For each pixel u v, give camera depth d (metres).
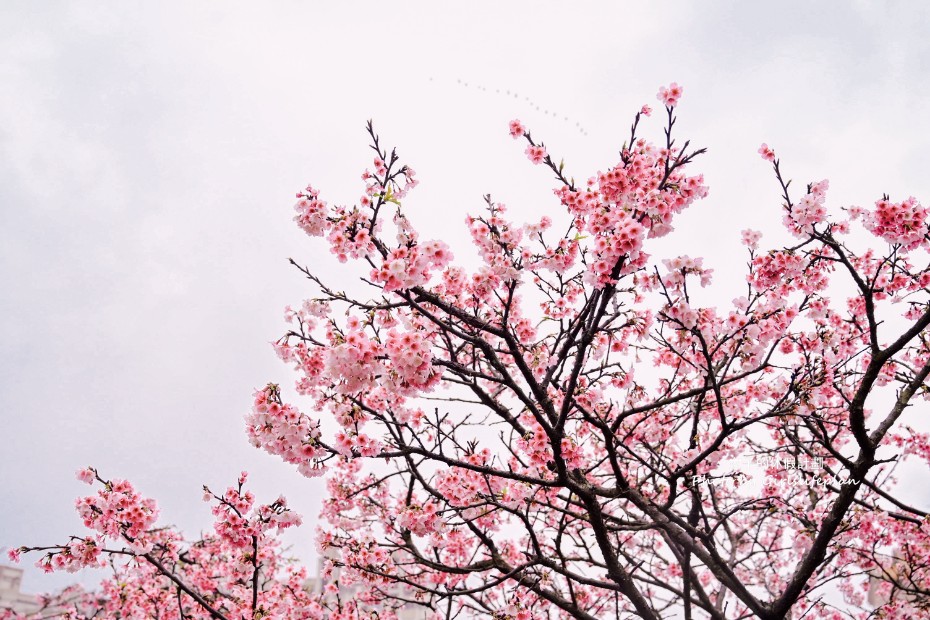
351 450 5.49
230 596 8.98
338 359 5.04
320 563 9.20
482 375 5.73
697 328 5.72
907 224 5.94
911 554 8.84
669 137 5.69
